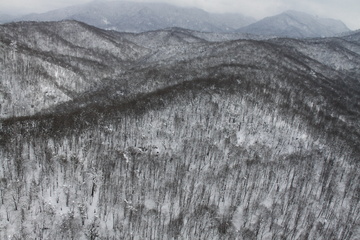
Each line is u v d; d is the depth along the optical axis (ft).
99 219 228.63
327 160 329.31
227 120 357.61
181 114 361.51
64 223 215.51
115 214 236.02
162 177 273.95
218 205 256.32
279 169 300.40
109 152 288.10
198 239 230.27
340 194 292.40
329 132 400.47
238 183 278.46
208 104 380.78
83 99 492.54
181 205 250.78
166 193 260.21
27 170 248.93
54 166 257.14
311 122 407.23
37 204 224.94
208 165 295.69
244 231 237.86
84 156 276.82
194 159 298.97
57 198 232.73
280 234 238.48
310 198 277.03
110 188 251.39
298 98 487.61
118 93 508.53
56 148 273.33
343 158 348.38
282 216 255.91
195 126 342.64
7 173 239.91
